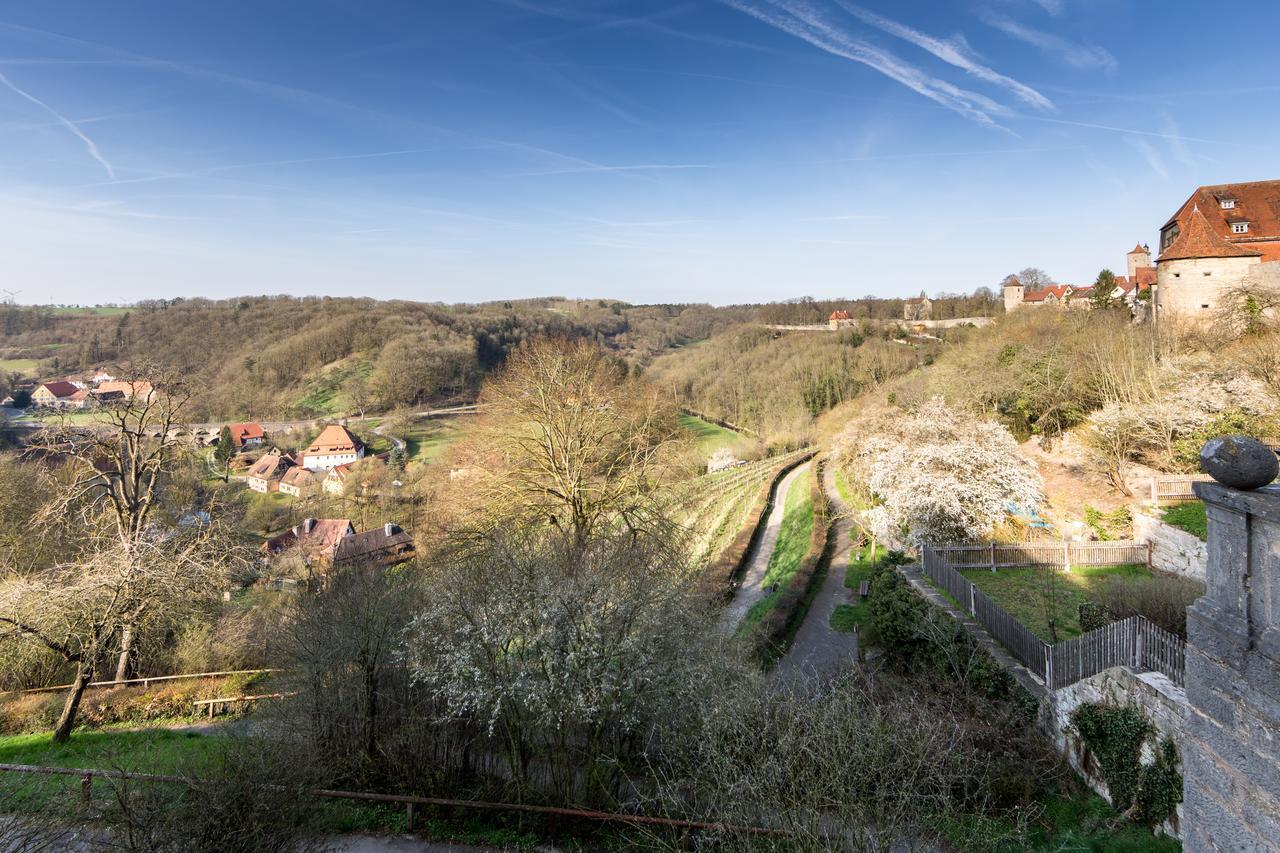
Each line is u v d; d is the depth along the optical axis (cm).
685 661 1016
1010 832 806
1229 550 347
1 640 1602
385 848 942
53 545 2480
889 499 2322
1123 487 2038
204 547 1819
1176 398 2092
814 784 681
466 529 1947
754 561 2795
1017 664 1158
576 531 2027
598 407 2416
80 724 1550
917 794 691
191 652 1961
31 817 782
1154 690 829
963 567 1694
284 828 757
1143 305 4491
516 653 1012
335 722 1145
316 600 1325
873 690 1038
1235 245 3356
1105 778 904
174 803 738
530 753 1104
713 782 848
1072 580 1577
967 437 2361
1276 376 1952
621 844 918
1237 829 335
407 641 1133
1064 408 2733
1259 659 322
